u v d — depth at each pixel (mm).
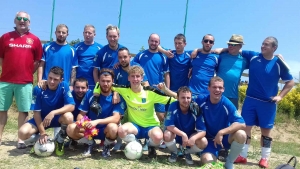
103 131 4992
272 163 5844
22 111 5324
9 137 6133
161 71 6109
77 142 5398
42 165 4359
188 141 4699
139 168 4488
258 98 5621
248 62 5945
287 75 5586
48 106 4973
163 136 4859
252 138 10422
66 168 4289
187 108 4816
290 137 11797
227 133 4672
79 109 5016
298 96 13469
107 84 4898
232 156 4746
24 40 5234
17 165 4316
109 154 4957
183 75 6234
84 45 6266
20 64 5180
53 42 5824
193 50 6133
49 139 4832
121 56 5477
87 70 6145
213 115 4879
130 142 4902
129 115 5160
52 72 4805
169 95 5309
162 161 4918
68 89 5000
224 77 5871
